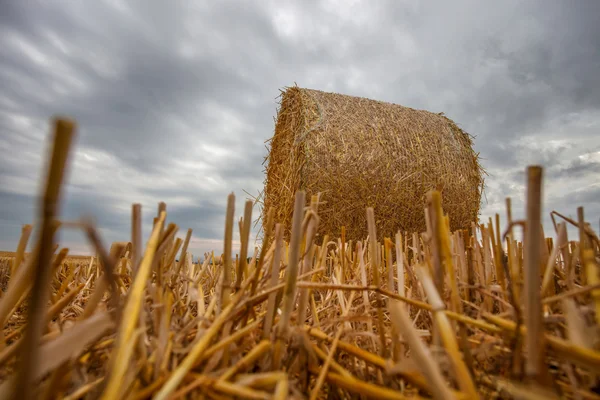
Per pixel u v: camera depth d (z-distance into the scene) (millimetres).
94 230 522
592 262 670
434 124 4754
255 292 991
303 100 4328
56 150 364
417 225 4391
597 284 652
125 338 558
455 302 868
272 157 5309
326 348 1002
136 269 827
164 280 1022
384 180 4219
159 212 921
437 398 506
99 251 538
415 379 692
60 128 362
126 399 607
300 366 860
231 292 1021
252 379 592
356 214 4133
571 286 1077
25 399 388
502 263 1143
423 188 4379
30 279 752
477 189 4777
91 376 723
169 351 751
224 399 597
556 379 788
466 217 4664
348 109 4449
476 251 1459
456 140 4766
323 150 4090
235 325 958
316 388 750
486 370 875
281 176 4812
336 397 880
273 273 1003
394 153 4316
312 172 4023
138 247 837
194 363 697
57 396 653
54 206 377
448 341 614
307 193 4012
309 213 1041
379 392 632
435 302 657
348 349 894
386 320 1498
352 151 4168
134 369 650
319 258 1511
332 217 4043
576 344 658
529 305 601
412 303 920
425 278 693
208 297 1991
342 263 1700
